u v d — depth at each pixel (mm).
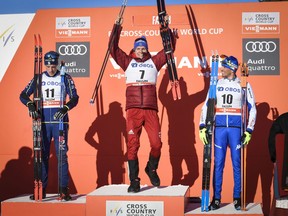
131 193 6230
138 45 6477
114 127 7496
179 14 7461
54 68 6664
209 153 6195
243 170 6242
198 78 7398
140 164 7418
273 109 7266
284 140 6789
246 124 6617
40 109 6551
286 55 7281
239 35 7352
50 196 6848
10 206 6402
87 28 7594
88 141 7527
